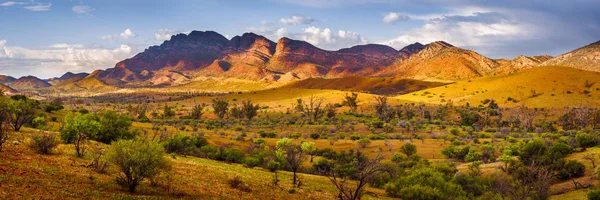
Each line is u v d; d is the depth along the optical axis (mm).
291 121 170625
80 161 32750
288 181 48062
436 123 165250
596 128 137875
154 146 26438
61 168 28219
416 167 64688
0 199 18719
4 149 30891
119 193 24688
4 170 24047
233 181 36094
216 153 73438
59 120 93500
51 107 115062
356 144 106250
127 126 65500
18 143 35188
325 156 88375
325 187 46969
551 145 74938
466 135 121750
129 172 25656
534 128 146500
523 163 64688
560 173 59062
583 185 53656
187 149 75312
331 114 184375
